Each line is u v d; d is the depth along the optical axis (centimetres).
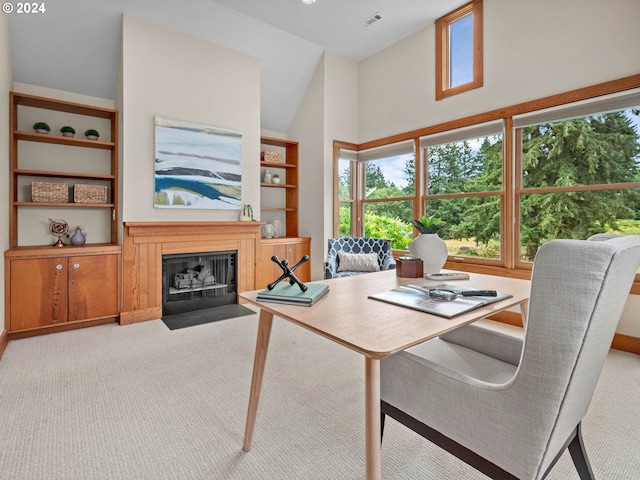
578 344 75
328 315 109
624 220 269
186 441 153
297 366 232
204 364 235
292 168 505
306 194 482
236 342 277
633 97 258
